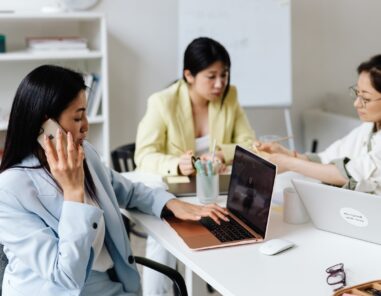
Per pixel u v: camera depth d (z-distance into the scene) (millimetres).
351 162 2254
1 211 1665
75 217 1651
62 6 3906
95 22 3779
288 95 4297
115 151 3057
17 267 1725
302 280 1639
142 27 4184
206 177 2275
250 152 2066
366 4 4875
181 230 1991
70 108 1688
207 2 4078
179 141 2887
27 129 1678
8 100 3867
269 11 4188
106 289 1866
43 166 1722
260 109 4688
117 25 4117
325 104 4879
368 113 2242
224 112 2988
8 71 3836
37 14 3484
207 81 2803
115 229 1875
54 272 1624
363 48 4930
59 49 3588
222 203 2285
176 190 2420
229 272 1691
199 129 2988
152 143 2822
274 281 1633
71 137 1653
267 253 1810
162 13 4211
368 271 1694
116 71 4176
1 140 3695
